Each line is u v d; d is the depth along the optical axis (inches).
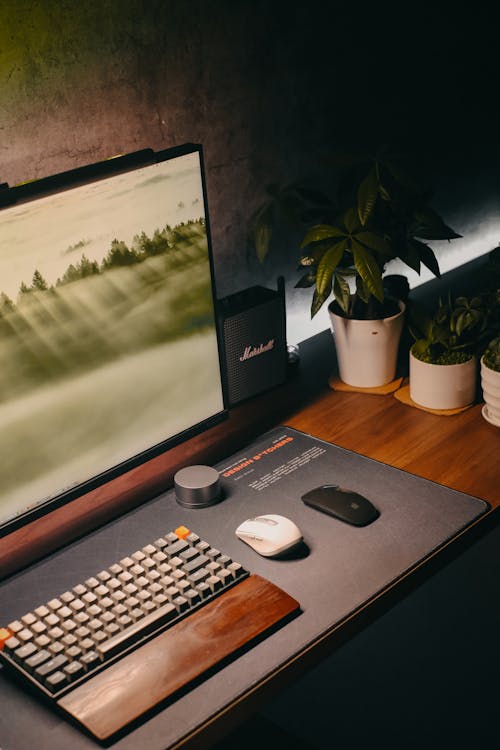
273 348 83.0
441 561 63.1
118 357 66.5
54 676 52.4
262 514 67.6
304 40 87.9
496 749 79.0
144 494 71.0
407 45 99.0
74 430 65.4
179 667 53.3
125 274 65.1
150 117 77.9
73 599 58.0
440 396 79.0
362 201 77.5
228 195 86.7
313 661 55.6
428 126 105.3
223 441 77.5
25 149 70.5
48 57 69.6
